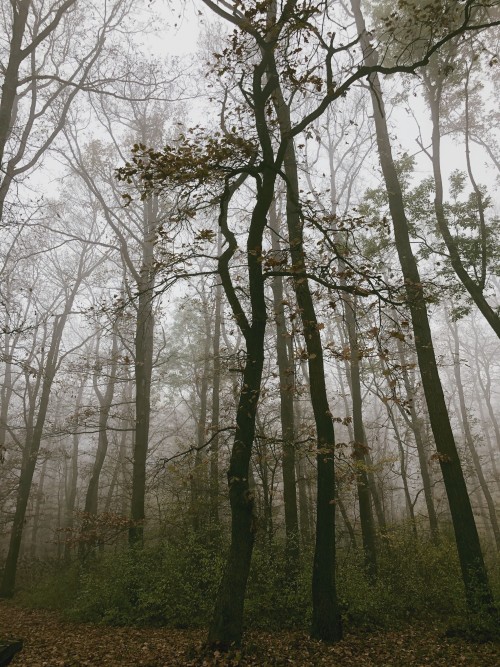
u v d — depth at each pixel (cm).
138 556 1243
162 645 859
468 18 760
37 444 1959
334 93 830
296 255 959
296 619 971
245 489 771
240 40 870
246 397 811
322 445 875
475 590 920
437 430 1089
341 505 1641
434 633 893
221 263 888
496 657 727
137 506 1399
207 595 1056
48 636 977
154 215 1828
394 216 1320
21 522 1853
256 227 849
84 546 1686
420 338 1173
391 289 861
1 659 396
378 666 703
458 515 1015
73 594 1374
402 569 1114
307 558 1127
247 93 892
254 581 1055
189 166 726
